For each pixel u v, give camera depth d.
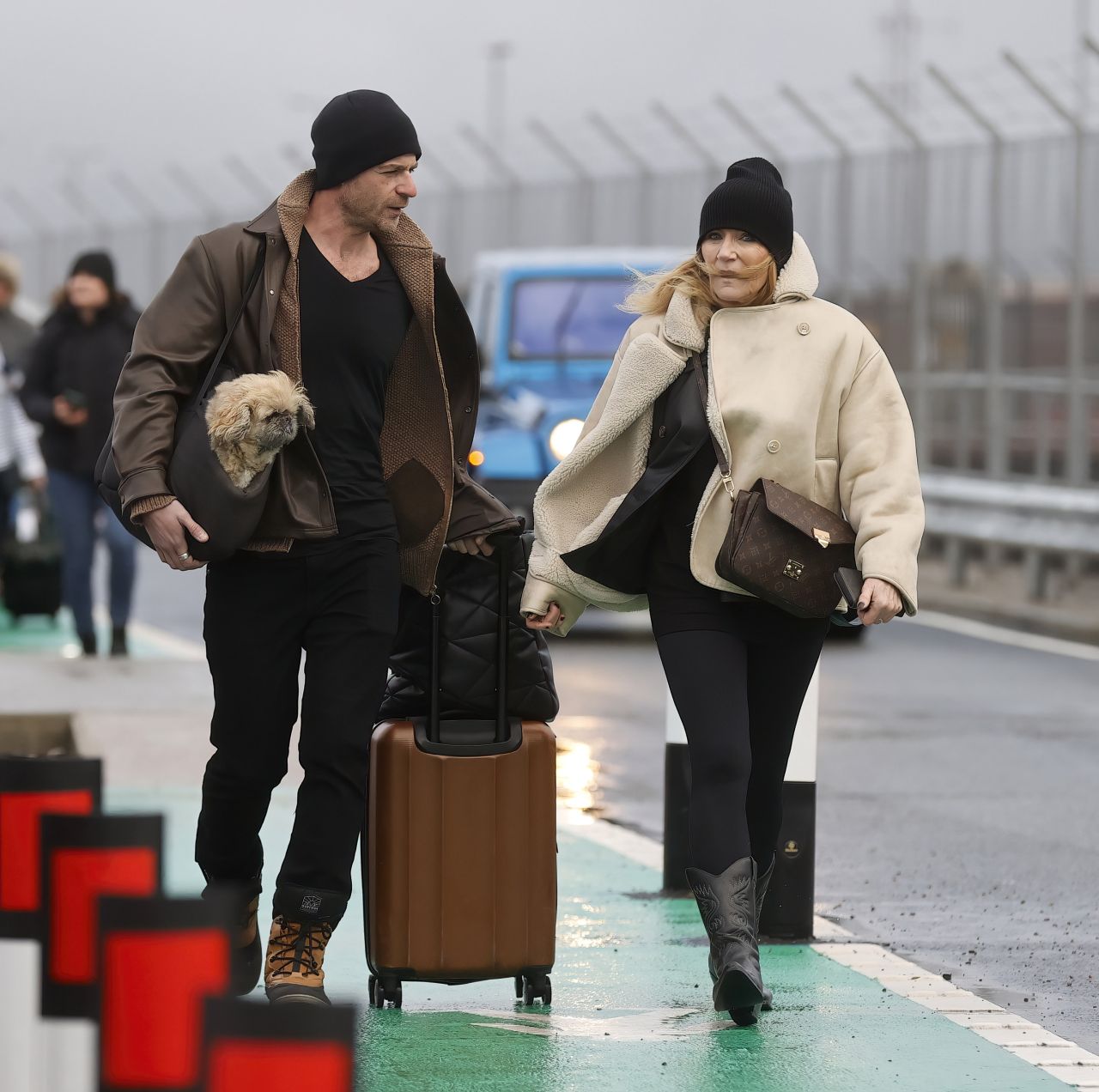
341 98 17.44
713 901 17.69
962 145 71.44
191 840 25.98
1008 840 28.55
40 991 12.80
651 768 34.53
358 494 17.48
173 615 58.53
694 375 18.14
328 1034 9.67
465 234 96.75
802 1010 18.94
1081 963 21.66
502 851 18.20
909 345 75.31
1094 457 80.75
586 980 19.94
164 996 11.23
